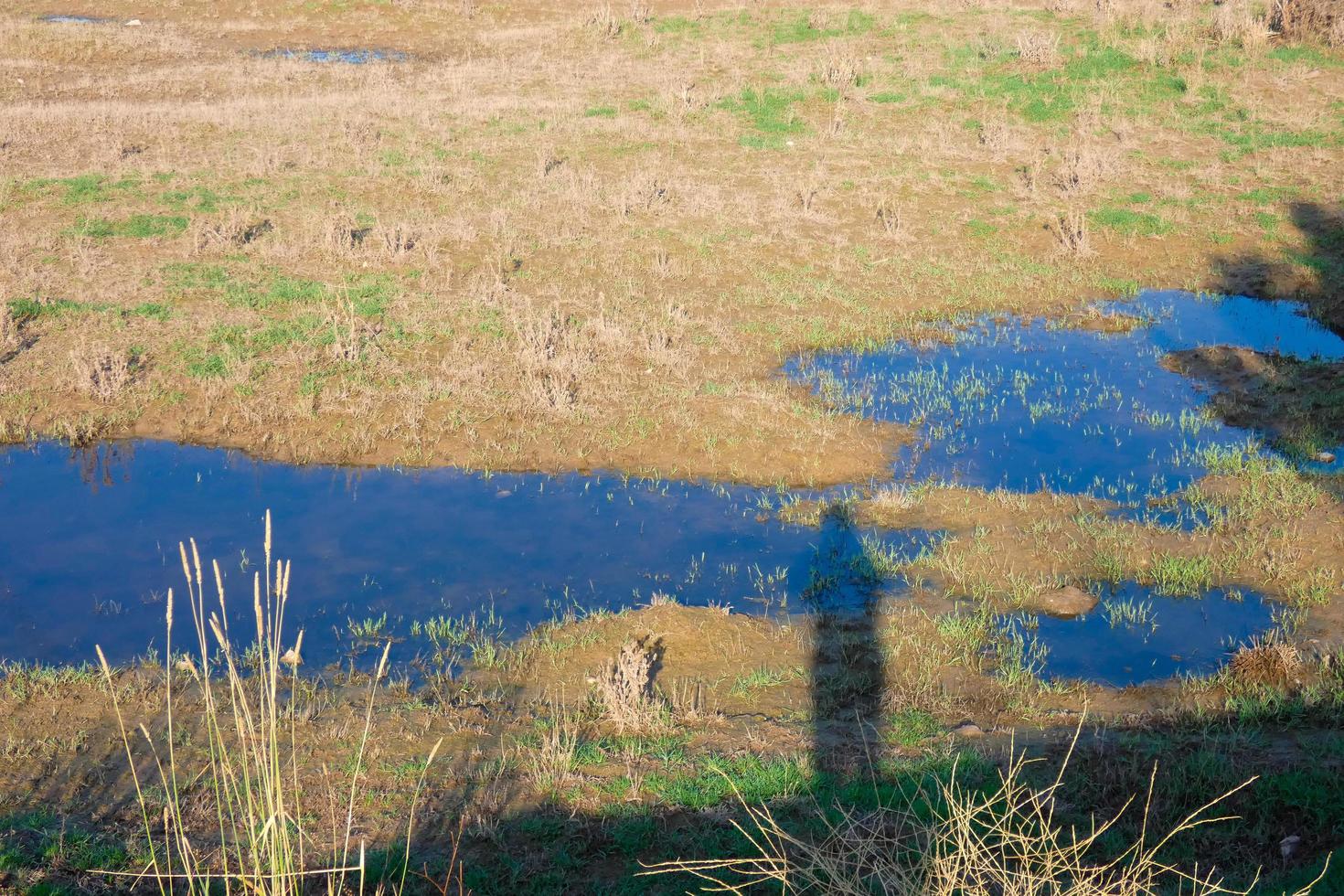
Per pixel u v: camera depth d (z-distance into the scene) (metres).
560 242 17.78
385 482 11.65
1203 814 6.27
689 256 17.58
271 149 21.25
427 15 31.89
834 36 28.19
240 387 13.17
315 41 30.19
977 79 24.88
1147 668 8.51
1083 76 24.50
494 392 13.29
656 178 20.34
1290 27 25.42
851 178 20.77
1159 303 16.64
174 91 25.30
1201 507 10.93
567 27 30.28
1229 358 14.44
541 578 9.95
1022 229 18.98
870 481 11.74
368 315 15.00
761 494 11.52
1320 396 13.18
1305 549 10.04
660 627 8.94
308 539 10.53
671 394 13.37
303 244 17.02
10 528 10.60
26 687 8.04
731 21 29.80
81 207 18.20
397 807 6.57
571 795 6.67
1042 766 6.89
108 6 32.50
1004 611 9.38
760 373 14.16
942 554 10.27
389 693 8.15
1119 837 6.02
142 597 9.55
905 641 8.88
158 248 16.89
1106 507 11.06
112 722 7.60
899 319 15.94
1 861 5.78
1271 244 18.11
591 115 23.80
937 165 21.27
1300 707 7.64
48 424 12.55
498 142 22.20
